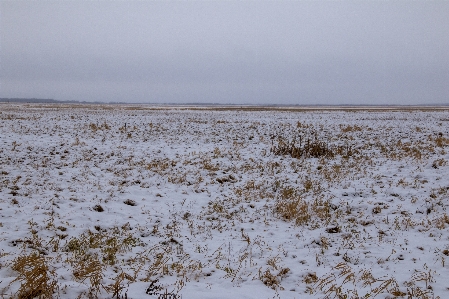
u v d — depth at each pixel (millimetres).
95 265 5770
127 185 11992
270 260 6781
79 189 11125
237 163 15984
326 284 5762
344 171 14250
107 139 21578
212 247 7633
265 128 29156
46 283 4898
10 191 10211
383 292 5496
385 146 19922
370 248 7488
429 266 6496
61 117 36375
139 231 8430
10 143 18109
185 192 11695
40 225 8062
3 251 6516
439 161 14703
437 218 8922
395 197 10930
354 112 61812
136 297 4953
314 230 8695
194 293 5258
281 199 11117
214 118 40406
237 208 10352
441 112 63219
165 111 60062
